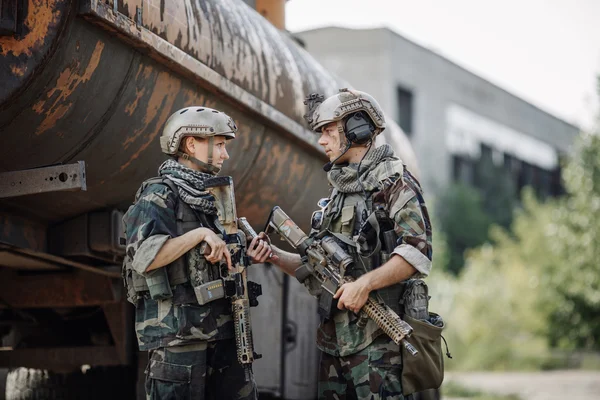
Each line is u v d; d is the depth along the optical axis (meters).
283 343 8.13
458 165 43.38
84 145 5.43
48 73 4.84
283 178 7.21
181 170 4.65
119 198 6.09
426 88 41.09
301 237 4.98
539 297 26.08
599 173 24.34
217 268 4.60
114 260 6.43
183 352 4.53
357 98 5.00
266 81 6.68
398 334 4.63
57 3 4.73
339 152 5.00
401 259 4.71
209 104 6.12
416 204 4.80
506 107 48.69
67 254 6.20
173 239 4.43
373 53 36.81
